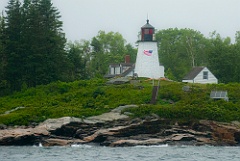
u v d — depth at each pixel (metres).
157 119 179.00
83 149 162.62
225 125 180.50
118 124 177.12
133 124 177.25
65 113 182.50
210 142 177.88
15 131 172.62
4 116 180.50
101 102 194.00
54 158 142.62
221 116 182.75
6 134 171.62
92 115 181.50
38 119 179.62
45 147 168.00
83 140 174.25
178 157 145.25
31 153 152.38
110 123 177.50
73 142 173.12
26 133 171.88
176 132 177.75
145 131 177.88
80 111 184.00
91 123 177.00
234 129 179.75
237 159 144.00
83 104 193.75
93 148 165.50
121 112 182.25
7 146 169.88
